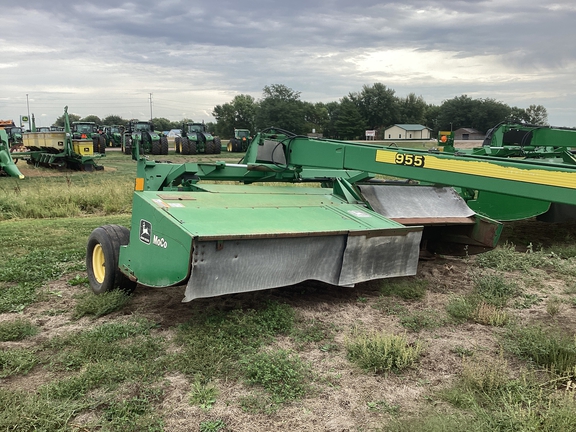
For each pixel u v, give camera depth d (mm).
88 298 5117
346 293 5656
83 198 13508
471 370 3615
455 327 4734
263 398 3391
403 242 5273
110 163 29797
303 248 4680
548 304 5172
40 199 13039
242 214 4789
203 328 4406
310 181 7074
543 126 10312
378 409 3293
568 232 9477
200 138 35906
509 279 6312
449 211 6441
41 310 5113
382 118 82188
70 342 4219
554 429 2947
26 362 3783
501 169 4137
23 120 28375
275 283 4613
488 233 6527
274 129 6617
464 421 3021
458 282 6180
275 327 4543
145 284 4652
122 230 5430
